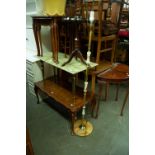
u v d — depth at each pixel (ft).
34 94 8.01
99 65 6.63
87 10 5.80
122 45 10.11
